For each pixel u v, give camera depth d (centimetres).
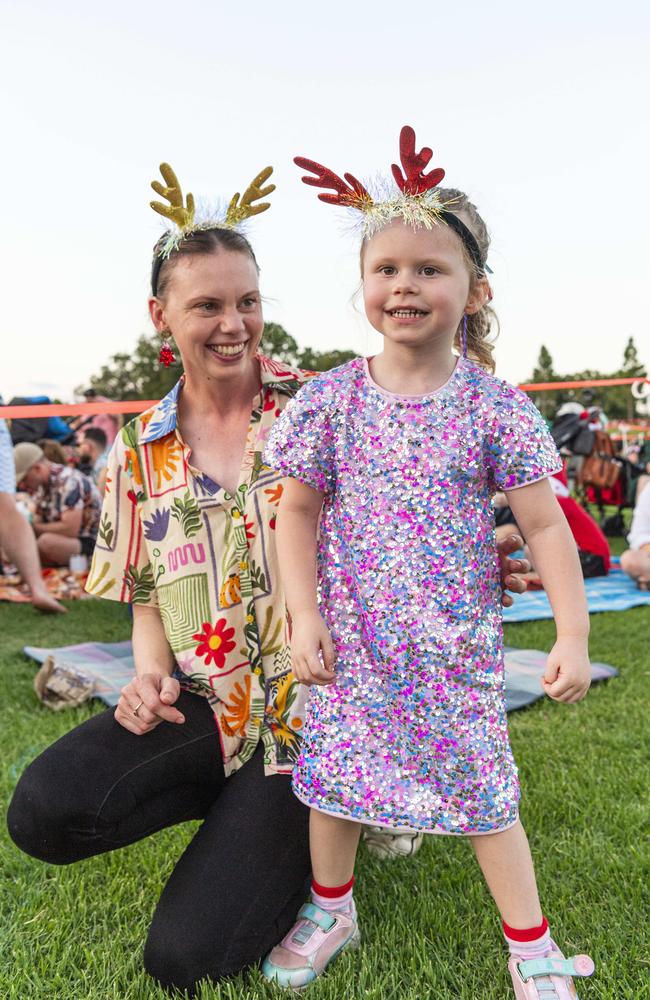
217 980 170
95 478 832
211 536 190
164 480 194
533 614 523
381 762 168
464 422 167
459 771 164
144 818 190
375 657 168
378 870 216
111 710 198
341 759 170
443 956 181
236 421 197
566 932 187
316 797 172
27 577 556
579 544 661
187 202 185
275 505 187
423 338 166
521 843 167
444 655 164
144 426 197
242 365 189
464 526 167
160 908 174
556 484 668
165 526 194
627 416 4753
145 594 205
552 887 205
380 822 167
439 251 164
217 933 168
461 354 197
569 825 239
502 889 166
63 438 746
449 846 231
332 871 179
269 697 188
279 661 188
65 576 627
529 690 355
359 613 170
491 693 167
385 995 168
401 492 167
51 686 345
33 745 299
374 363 177
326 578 174
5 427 537
